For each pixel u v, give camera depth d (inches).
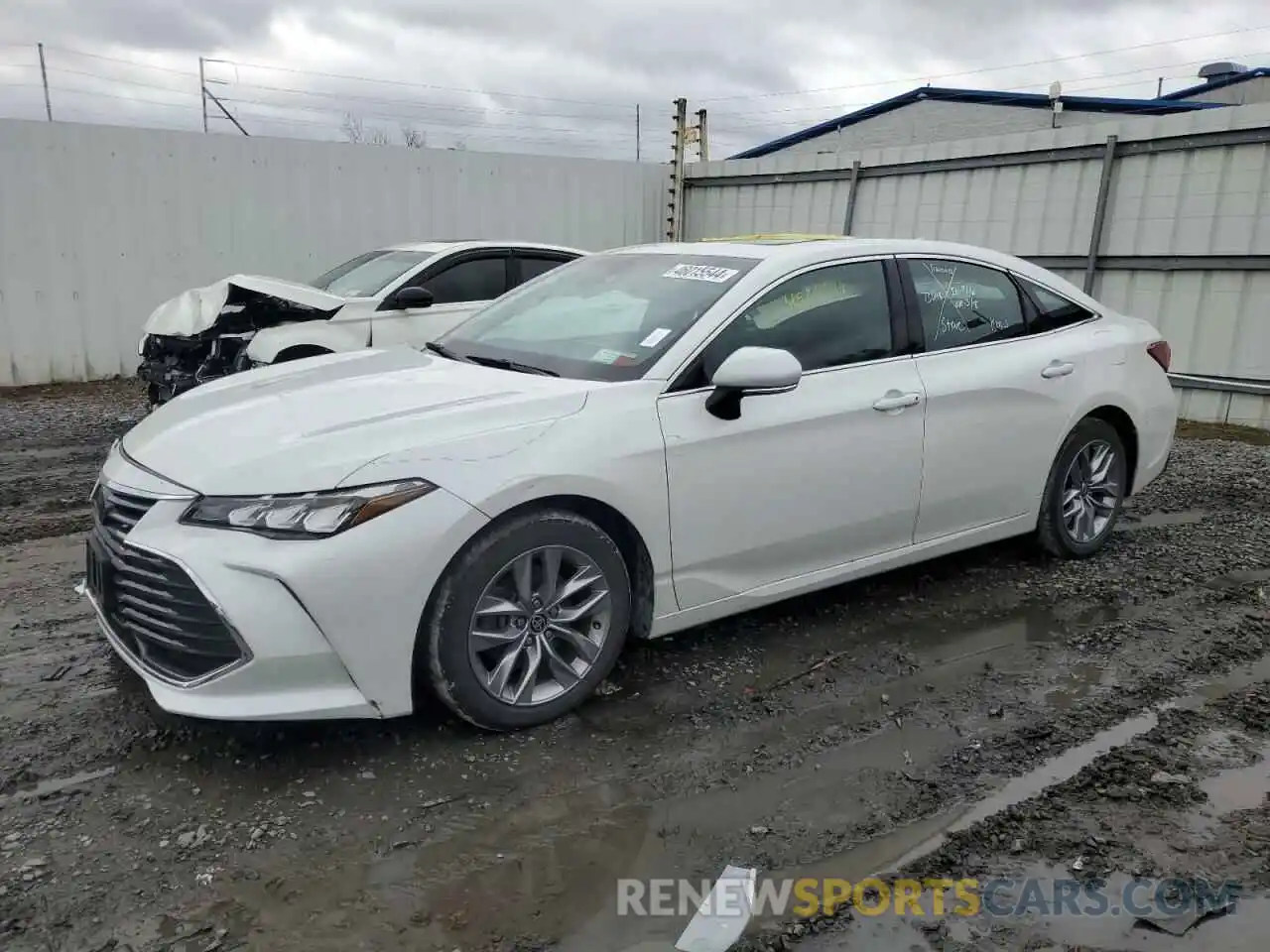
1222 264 359.6
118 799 116.1
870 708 142.9
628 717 138.5
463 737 131.7
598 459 132.6
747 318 153.4
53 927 94.8
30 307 413.7
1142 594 189.9
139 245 426.6
